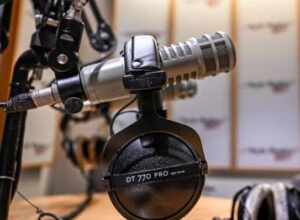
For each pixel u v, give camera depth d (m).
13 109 0.39
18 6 0.69
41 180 1.07
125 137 0.36
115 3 1.37
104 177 0.35
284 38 1.39
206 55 0.37
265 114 1.38
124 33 1.39
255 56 1.40
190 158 0.35
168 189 0.34
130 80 0.34
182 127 0.36
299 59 1.37
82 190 1.16
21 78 0.47
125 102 0.52
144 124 0.36
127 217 0.35
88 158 0.85
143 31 1.41
